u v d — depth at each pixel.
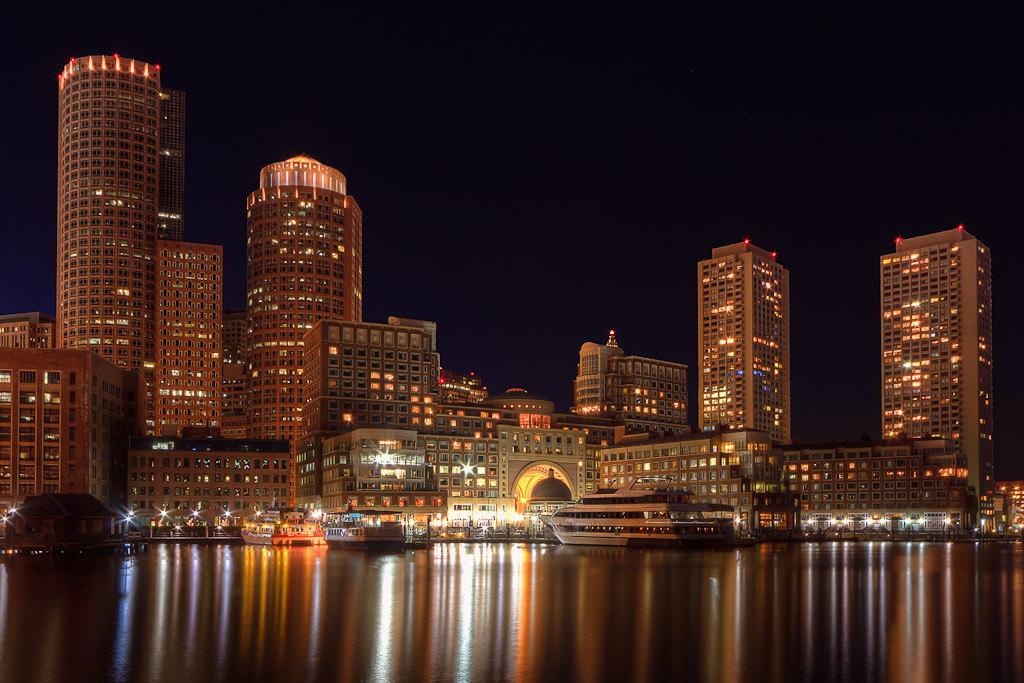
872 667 56.75
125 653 59.56
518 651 60.72
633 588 101.00
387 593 94.44
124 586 101.75
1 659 57.56
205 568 130.00
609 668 55.72
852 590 100.38
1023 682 53.06
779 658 59.22
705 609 82.69
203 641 64.06
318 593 94.44
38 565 136.88
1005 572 128.12
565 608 82.50
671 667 56.16
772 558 163.25
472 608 82.31
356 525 199.88
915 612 81.50
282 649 61.12
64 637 65.81
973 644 64.81
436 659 57.88
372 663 56.62
